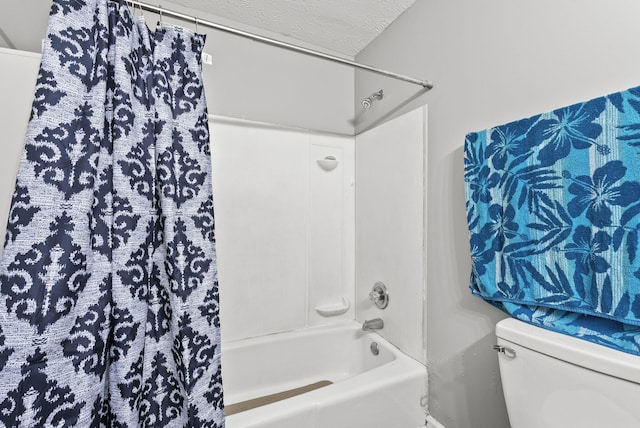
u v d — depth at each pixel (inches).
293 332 66.9
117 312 30.3
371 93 68.7
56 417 26.2
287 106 68.0
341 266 73.7
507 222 36.9
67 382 26.9
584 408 27.2
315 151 70.7
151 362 33.9
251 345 61.4
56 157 27.6
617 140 28.0
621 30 29.6
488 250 39.1
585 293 29.9
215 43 60.8
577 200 30.6
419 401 51.3
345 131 74.7
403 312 58.1
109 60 32.4
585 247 30.0
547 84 35.6
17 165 32.7
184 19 36.9
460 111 46.7
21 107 33.1
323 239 71.7
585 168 30.1
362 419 45.5
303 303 69.3
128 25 33.5
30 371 25.3
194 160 37.0
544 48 35.9
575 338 29.9
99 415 28.7
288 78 68.1
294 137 68.3
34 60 34.0
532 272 34.2
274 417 39.2
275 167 66.3
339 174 73.5
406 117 57.4
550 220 32.8
